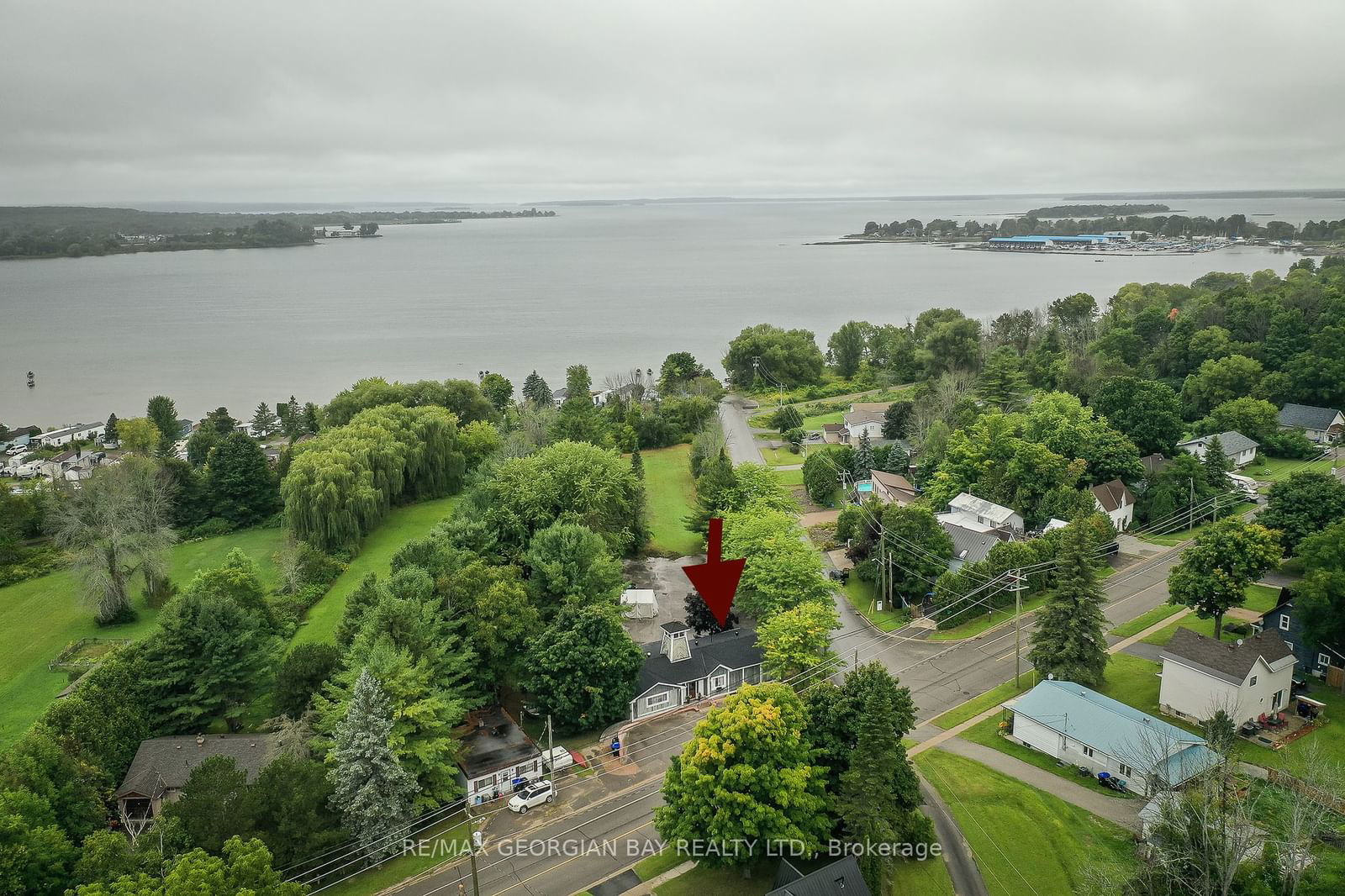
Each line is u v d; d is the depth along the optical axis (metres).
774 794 47.59
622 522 97.94
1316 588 62.09
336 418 141.62
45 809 47.59
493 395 176.00
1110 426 115.56
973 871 49.38
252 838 43.88
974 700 67.94
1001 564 83.44
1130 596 83.81
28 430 172.25
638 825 54.97
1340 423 125.94
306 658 62.34
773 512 88.75
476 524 83.75
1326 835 46.94
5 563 98.25
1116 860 48.19
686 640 75.31
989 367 157.62
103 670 63.28
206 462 139.00
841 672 70.56
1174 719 61.91
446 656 63.16
